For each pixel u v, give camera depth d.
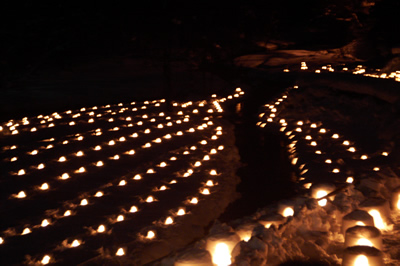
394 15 19.62
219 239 4.55
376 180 6.07
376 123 10.02
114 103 14.48
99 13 18.84
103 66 19.33
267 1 22.80
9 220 6.39
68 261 5.18
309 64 17.20
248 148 9.68
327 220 5.24
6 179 8.09
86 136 10.70
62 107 14.21
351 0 25.45
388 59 16.58
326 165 8.05
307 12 26.62
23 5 18.36
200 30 17.38
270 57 19.28
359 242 4.42
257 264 4.24
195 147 9.60
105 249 5.40
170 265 4.52
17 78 17.52
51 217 6.43
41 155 9.38
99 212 6.50
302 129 10.60
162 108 13.32
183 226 5.99
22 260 5.25
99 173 8.23
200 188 7.29
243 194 7.19
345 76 12.66
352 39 23.69
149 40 16.95
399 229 5.12
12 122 12.33
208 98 14.32
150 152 9.38
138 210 6.52
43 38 18.81
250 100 14.04
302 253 4.66
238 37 20.56
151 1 15.38
